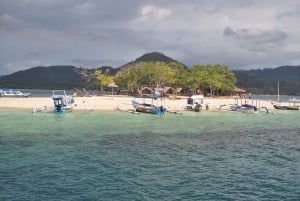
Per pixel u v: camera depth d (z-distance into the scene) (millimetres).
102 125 48969
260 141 38188
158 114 66500
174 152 30812
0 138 36875
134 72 141875
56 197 18359
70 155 28656
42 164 25406
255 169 24922
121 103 84562
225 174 23406
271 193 19438
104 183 20875
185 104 87438
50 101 85875
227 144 35656
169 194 19062
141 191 19500
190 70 158625
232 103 97062
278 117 69625
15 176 22156
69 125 48250
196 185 20766
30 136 38344
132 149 31781
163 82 140125
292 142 37750
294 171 24422
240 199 18422
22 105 76375
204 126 50781
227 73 151875
